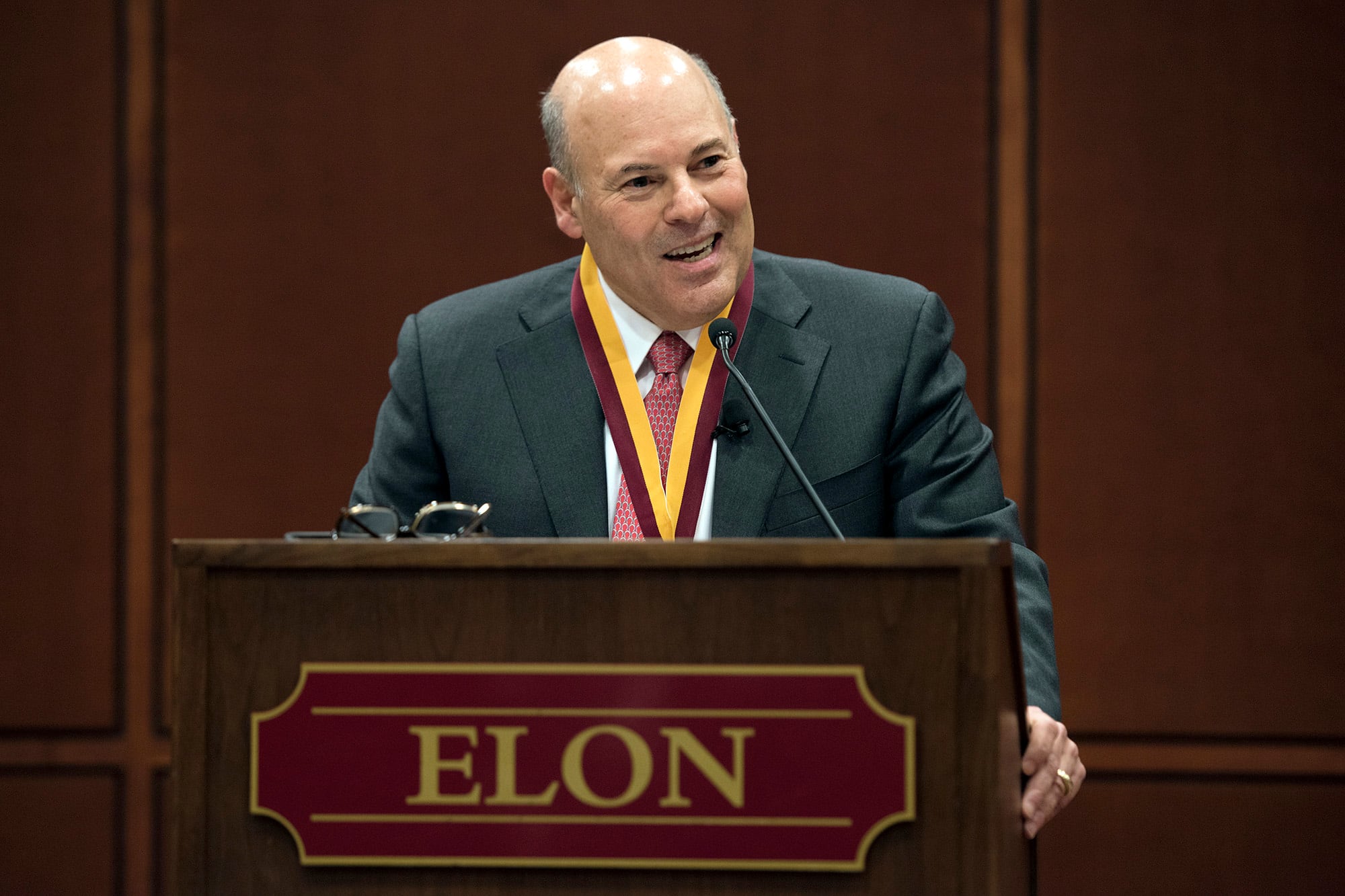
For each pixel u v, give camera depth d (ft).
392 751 14.20
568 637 14.19
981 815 13.60
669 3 45.34
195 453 45.24
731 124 23.03
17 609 45.01
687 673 14.03
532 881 14.02
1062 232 44.16
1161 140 43.96
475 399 23.79
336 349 45.39
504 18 45.75
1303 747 43.01
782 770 13.88
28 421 45.32
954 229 44.55
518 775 14.08
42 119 45.65
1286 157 43.68
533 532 22.67
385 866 14.11
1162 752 43.34
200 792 14.34
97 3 45.68
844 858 13.73
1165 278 43.88
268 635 14.48
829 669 13.92
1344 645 43.01
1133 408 43.83
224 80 45.70
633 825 13.92
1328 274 43.45
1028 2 44.39
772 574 14.07
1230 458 43.52
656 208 21.56
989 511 22.08
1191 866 43.01
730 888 13.85
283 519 45.09
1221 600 43.37
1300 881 42.73
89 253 45.47
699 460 22.49
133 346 45.47
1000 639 13.97
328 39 45.73
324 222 45.52
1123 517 43.73
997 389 44.19
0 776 44.68
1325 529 43.19
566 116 22.47
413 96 45.68
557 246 45.44
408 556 14.29
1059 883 43.24
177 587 14.49
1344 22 43.52
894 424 23.06
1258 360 43.55
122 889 44.37
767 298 23.82
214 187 45.57
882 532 22.98
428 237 45.50
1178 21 44.04
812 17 45.14
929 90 44.75
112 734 44.86
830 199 44.86
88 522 45.19
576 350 23.68
